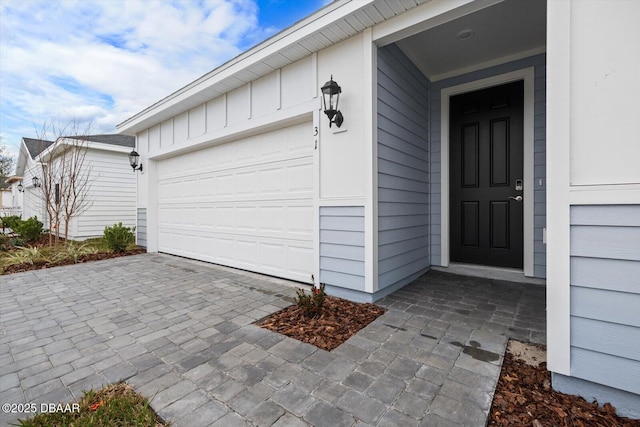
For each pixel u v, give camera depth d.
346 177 3.25
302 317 2.73
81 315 2.85
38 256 5.82
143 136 6.83
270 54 3.56
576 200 1.56
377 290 3.13
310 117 3.73
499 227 3.99
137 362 1.99
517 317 2.66
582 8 1.56
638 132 1.45
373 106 3.05
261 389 1.68
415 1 2.65
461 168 4.27
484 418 1.44
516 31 3.30
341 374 1.82
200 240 5.60
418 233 4.08
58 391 1.69
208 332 2.44
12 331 2.50
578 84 1.57
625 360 1.47
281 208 4.15
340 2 2.84
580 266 1.57
